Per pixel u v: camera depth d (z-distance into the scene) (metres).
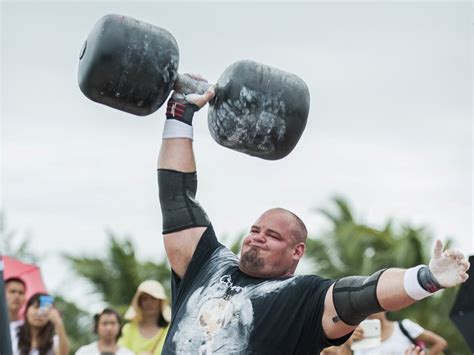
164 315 9.08
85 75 5.40
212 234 5.55
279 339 5.01
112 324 8.98
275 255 5.23
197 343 5.12
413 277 4.67
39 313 8.91
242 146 5.68
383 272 4.82
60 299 22.31
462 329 5.97
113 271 22.25
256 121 5.58
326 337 4.98
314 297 5.03
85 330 21.75
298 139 5.73
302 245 5.33
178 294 5.44
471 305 5.96
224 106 5.60
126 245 22.42
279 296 5.09
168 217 5.55
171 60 5.44
